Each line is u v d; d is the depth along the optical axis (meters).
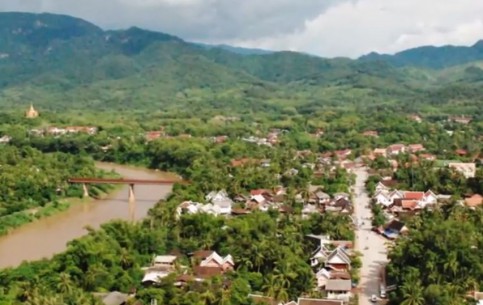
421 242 193.62
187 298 168.75
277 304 172.25
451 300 168.62
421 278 182.12
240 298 170.50
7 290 176.50
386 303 179.38
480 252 187.88
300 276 181.75
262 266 194.25
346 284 186.75
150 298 172.75
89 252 196.12
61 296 167.50
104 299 174.25
